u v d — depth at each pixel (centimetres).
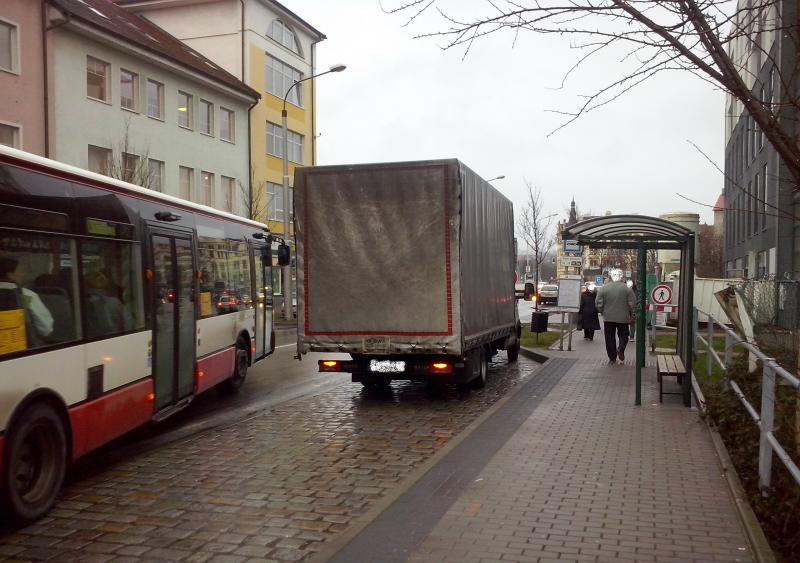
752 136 3378
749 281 1666
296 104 4369
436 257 1042
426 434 877
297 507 586
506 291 1478
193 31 3906
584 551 469
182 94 3300
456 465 691
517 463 697
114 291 724
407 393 1212
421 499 584
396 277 1055
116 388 715
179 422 973
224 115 3641
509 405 1022
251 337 1277
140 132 2980
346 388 1270
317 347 1077
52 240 608
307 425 933
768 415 567
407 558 459
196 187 3369
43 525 546
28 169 580
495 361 1728
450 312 1040
